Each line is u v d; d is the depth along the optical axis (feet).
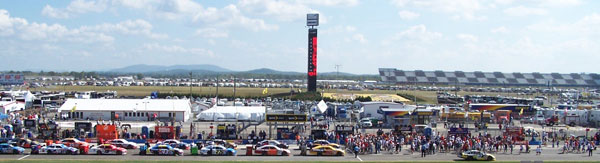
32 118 298.76
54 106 414.00
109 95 523.29
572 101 601.62
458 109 392.06
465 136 245.24
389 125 321.73
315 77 576.20
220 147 205.77
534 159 203.82
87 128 254.68
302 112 357.00
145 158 193.06
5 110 348.38
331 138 251.19
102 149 202.49
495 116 360.89
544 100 621.72
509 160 200.13
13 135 242.78
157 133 248.11
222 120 344.69
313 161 191.83
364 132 287.28
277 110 358.02
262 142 222.89
